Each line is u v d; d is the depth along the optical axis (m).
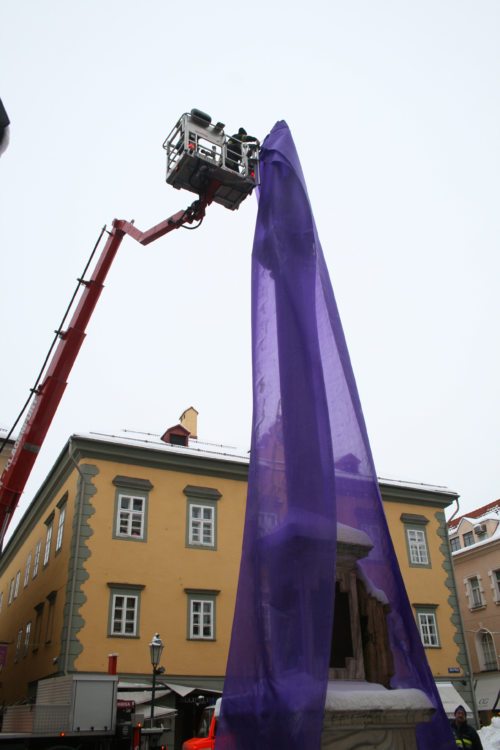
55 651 20.36
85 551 20.94
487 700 31.38
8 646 29.38
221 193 11.00
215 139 10.56
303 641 5.58
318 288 7.70
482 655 32.62
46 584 23.53
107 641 20.05
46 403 16.17
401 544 27.12
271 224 7.93
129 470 22.86
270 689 5.48
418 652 6.30
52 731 12.25
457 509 28.64
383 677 5.93
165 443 24.91
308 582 5.85
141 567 21.53
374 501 6.86
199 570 22.38
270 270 7.76
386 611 6.25
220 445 27.33
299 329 7.15
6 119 4.09
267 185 8.20
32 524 29.17
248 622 6.05
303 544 6.02
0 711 15.07
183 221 14.05
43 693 14.36
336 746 5.31
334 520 6.11
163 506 22.83
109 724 12.70
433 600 26.64
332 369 7.45
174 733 19.34
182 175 10.70
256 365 7.39
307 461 6.42
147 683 19.94
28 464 15.89
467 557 34.62
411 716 5.50
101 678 12.99
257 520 6.43
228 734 5.69
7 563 35.22
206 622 21.80
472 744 7.95
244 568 6.34
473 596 33.97
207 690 19.78
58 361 16.34
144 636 20.61
